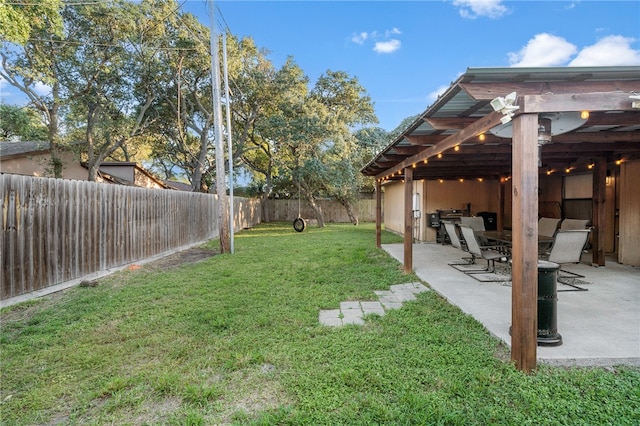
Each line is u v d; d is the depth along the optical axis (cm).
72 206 545
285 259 766
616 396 218
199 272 638
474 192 1084
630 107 243
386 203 1612
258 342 315
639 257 608
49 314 399
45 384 251
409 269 611
